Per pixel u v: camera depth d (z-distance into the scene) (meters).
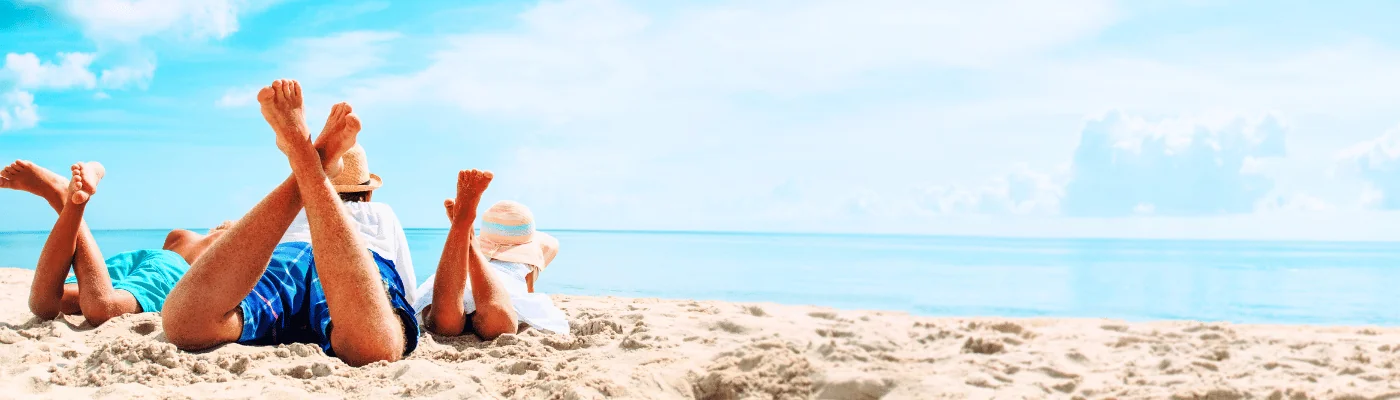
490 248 4.31
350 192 3.49
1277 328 3.82
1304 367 2.80
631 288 13.63
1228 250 54.56
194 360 2.79
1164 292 14.66
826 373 2.76
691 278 16.97
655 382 2.70
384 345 2.99
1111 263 29.39
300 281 3.30
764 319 4.12
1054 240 99.25
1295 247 72.19
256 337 3.12
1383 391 2.40
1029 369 2.83
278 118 2.75
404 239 3.62
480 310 3.60
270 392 2.54
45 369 2.76
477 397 2.55
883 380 2.67
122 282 3.85
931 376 2.71
